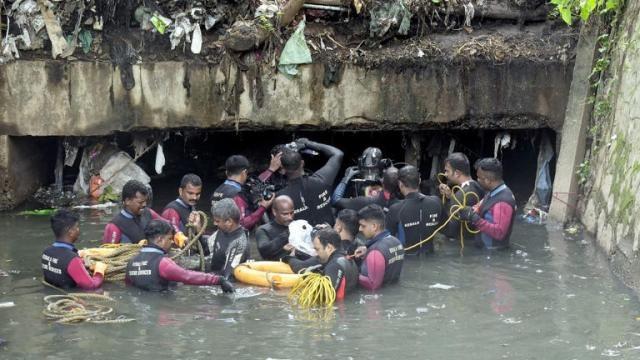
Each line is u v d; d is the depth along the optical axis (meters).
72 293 7.38
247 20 10.69
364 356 6.00
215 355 6.02
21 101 10.60
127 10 10.56
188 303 7.17
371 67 10.81
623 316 6.79
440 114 11.00
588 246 9.06
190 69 10.64
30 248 8.96
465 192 8.96
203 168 13.27
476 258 8.59
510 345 6.19
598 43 10.18
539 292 7.46
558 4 9.76
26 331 6.50
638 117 8.58
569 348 6.12
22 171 11.08
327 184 8.95
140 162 12.77
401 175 8.52
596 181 9.67
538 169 11.32
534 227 10.02
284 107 10.81
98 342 6.27
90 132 10.74
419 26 11.05
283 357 5.97
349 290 7.38
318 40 10.86
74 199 11.31
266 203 8.88
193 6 10.58
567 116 10.45
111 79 10.63
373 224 7.58
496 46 10.98
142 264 7.46
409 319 6.77
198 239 8.10
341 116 10.91
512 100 11.00
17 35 10.49
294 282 7.50
